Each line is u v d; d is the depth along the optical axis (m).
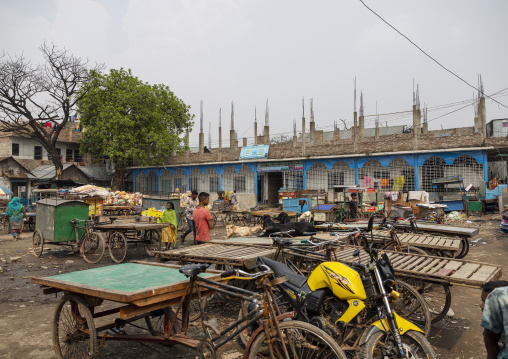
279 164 27.86
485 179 20.91
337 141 36.88
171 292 3.50
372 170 24.36
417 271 4.75
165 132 30.86
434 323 5.40
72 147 37.09
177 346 4.68
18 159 32.94
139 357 4.37
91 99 29.28
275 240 4.85
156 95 31.92
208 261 5.64
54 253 11.59
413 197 20.22
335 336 3.53
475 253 10.69
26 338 4.94
